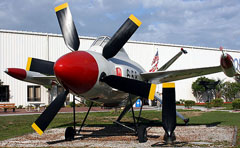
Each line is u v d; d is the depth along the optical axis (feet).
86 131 34.17
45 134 33.40
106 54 26.48
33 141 27.76
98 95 26.09
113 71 26.68
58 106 25.81
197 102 144.66
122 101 31.55
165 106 24.44
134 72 31.17
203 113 64.64
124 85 24.86
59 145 25.02
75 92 24.52
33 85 104.53
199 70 34.09
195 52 143.43
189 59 141.18
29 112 76.54
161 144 24.54
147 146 23.66
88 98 26.63
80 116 60.85
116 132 33.99
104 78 24.68
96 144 25.08
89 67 23.22
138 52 124.67
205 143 24.48
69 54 23.13
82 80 22.90
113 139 28.07
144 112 71.77
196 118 51.93
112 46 26.40
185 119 40.40
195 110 77.82
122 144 24.85
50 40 107.04
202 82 119.44
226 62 27.30
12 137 30.96
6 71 32.91
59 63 22.16
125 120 51.57
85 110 83.51
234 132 31.07
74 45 27.99
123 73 28.04
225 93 153.07
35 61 31.01
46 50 105.60
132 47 123.34
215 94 150.51
